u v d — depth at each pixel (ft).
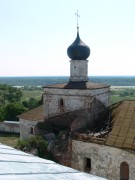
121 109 82.28
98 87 94.32
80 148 78.59
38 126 95.61
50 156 81.35
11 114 190.80
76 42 101.45
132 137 71.31
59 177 25.45
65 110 94.68
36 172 26.03
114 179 72.49
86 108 90.33
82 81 101.50
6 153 33.19
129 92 577.02
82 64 101.71
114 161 72.13
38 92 623.77
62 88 94.48
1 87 294.46
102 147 74.08
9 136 158.71
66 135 82.48
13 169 25.32
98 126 85.30
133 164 68.90
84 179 26.14
